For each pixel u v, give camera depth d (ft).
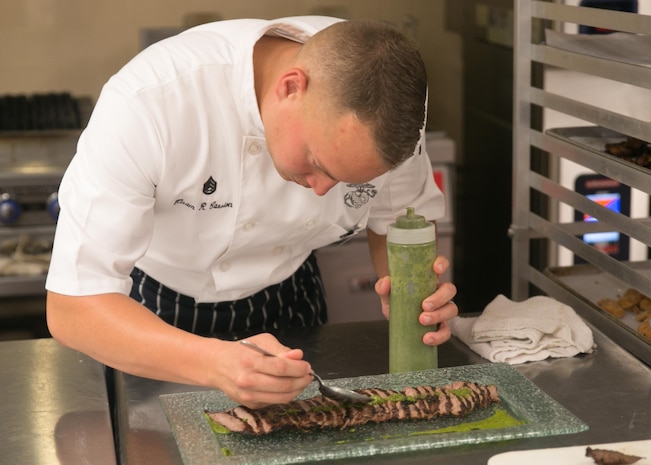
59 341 4.72
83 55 9.76
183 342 4.36
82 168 4.65
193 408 4.47
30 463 4.12
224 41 5.04
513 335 5.13
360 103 3.88
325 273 8.62
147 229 4.79
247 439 4.18
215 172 5.02
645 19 4.71
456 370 4.85
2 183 8.10
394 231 4.72
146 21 9.77
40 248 8.34
